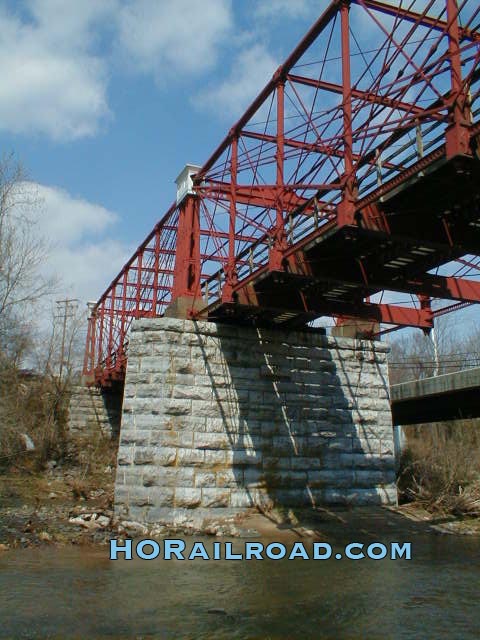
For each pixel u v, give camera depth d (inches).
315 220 642.8
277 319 909.8
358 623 375.9
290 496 867.4
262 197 836.0
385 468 949.8
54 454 1475.1
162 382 831.7
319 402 923.4
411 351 2815.0
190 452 818.8
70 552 590.6
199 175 920.9
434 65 497.7
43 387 1772.9
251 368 888.9
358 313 846.5
